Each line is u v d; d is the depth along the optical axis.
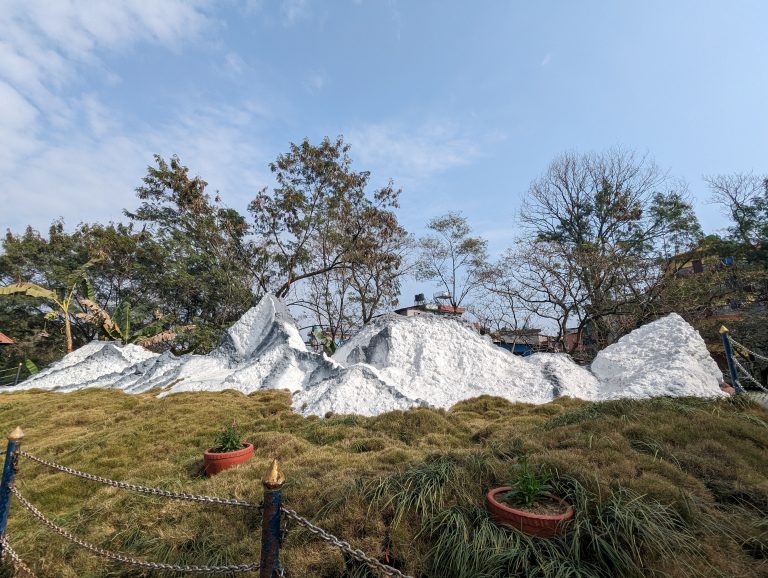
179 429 9.12
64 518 5.70
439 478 4.42
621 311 22.03
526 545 3.50
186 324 26.92
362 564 3.70
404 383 12.16
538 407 9.54
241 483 5.43
